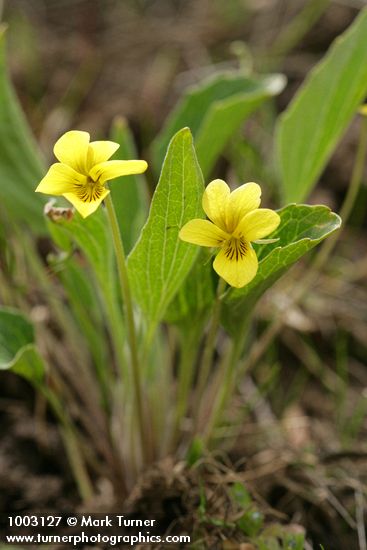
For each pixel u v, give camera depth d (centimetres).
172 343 27
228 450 26
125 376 24
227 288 21
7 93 26
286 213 20
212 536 22
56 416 26
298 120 25
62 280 24
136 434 25
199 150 25
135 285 21
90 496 25
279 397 29
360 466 25
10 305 26
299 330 30
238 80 27
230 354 23
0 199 26
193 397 28
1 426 26
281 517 24
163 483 23
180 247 20
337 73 24
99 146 19
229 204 19
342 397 28
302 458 25
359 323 31
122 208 25
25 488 25
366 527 24
